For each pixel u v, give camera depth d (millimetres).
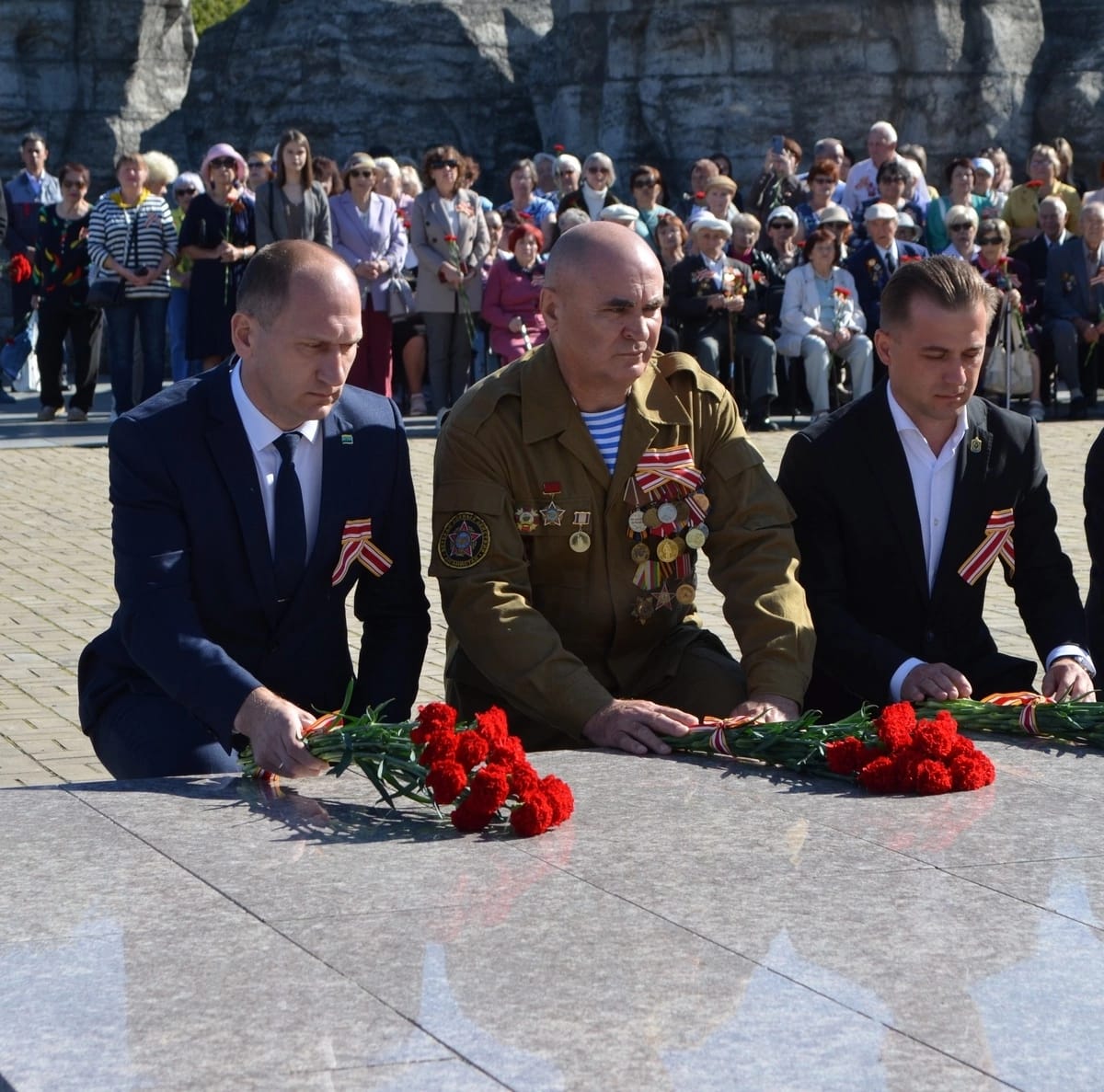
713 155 19500
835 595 4508
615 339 4102
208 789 3424
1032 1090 2148
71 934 2625
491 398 4238
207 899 2775
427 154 14211
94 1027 2307
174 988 2426
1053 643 4477
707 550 4391
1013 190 16703
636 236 4141
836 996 2410
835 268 14336
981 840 3107
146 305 13617
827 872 2922
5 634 7520
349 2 24531
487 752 3227
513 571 4156
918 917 2713
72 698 6492
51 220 14547
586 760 3668
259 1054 2225
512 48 24938
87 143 24391
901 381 4398
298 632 4102
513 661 4000
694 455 4344
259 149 24562
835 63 21125
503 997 2396
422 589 4297
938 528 4535
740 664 4371
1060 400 16719
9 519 10266
